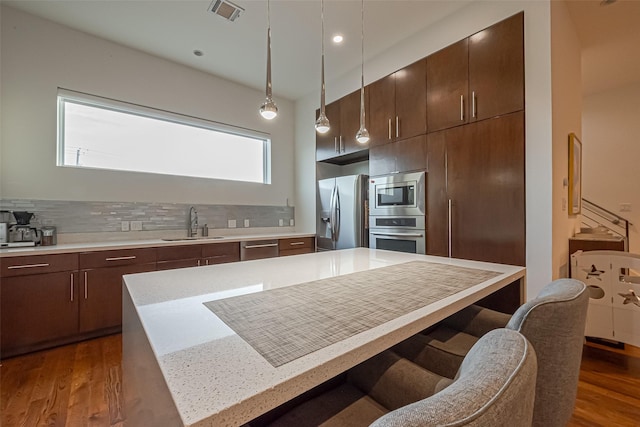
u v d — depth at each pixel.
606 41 3.10
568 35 2.55
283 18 2.65
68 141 2.89
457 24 2.57
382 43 3.06
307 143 4.36
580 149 2.98
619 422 1.51
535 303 0.82
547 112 2.09
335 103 3.85
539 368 0.82
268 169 4.34
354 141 3.56
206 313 0.87
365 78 3.42
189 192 3.56
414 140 2.90
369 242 3.37
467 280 1.27
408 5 2.50
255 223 4.15
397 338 0.76
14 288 2.20
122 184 3.10
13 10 2.54
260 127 4.23
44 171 2.68
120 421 1.54
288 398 0.54
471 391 0.40
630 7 2.53
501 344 0.53
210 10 2.54
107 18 2.66
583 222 4.70
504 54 2.28
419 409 0.37
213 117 3.76
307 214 4.34
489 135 2.36
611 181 4.50
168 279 1.29
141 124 3.34
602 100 4.56
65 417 1.57
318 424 0.85
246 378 0.54
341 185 3.73
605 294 2.19
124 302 1.29
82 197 2.86
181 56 3.30
